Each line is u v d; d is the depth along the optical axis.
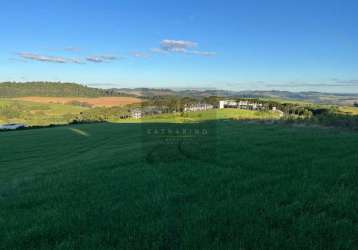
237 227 4.88
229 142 13.63
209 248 4.26
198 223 5.01
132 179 8.16
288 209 5.54
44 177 10.91
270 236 4.57
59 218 5.61
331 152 10.93
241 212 5.41
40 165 19.39
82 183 8.48
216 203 5.93
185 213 5.44
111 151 18.95
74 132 48.78
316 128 21.44
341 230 4.72
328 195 6.20
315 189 6.59
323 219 5.12
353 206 5.62
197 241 4.44
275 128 21.58
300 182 7.16
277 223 5.06
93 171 10.51
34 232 5.01
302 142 13.49
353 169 8.21
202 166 8.49
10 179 12.48
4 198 7.75
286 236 4.60
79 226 5.18
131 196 6.64
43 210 6.30
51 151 29.52
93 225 5.20
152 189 6.98
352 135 16.22
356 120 23.78
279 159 9.89
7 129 69.25
